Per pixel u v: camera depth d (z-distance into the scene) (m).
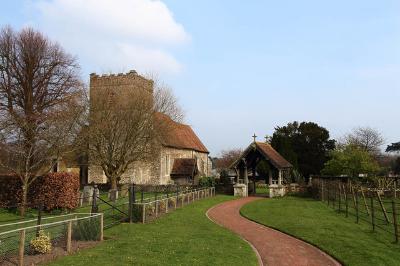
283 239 19.52
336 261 15.41
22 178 25.88
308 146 60.03
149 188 43.94
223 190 46.31
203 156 70.88
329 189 34.69
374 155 70.94
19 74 40.00
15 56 40.00
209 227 21.70
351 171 43.91
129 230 19.44
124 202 24.98
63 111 31.14
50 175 26.84
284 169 44.38
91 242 16.25
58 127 29.02
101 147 41.62
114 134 42.03
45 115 29.34
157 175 52.09
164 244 16.28
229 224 23.84
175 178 55.97
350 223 23.23
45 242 13.78
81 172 51.66
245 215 27.45
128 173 50.19
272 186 41.91
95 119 39.44
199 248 15.84
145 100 43.94
